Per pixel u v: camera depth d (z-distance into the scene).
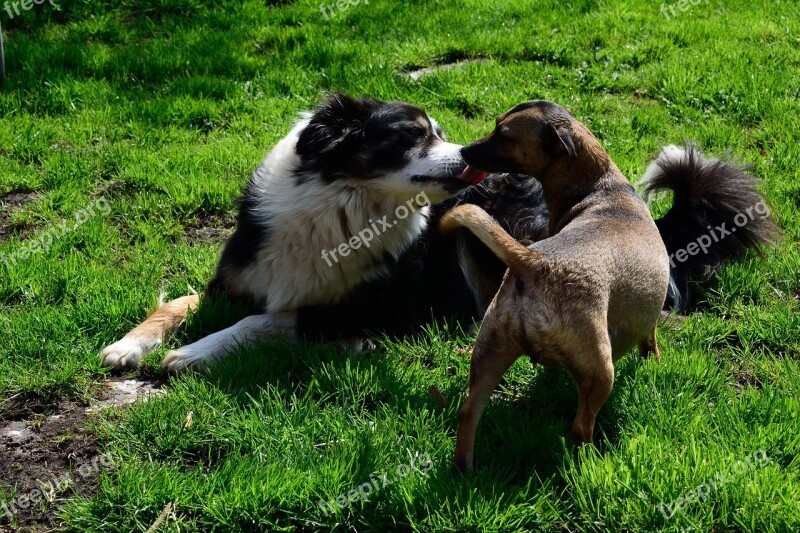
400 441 2.64
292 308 2.96
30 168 3.46
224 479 2.56
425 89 3.87
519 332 2.53
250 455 2.62
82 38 4.22
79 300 2.98
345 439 2.63
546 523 2.51
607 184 2.76
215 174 3.48
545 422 2.67
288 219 2.94
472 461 2.58
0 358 2.81
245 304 3.02
